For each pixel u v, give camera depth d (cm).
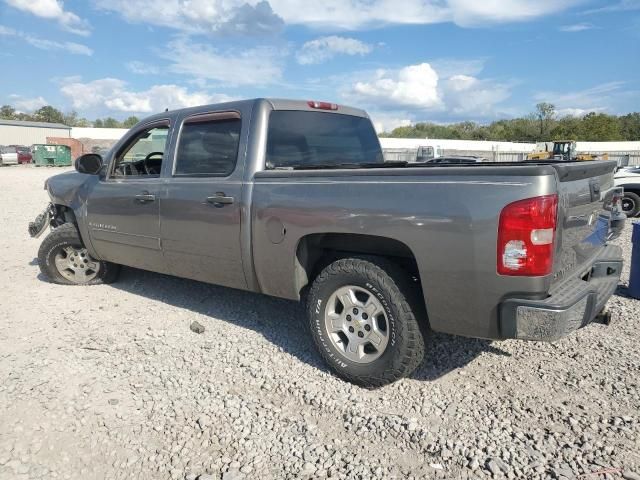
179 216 448
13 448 282
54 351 406
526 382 357
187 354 405
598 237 382
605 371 371
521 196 274
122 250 524
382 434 297
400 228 314
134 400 334
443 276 302
